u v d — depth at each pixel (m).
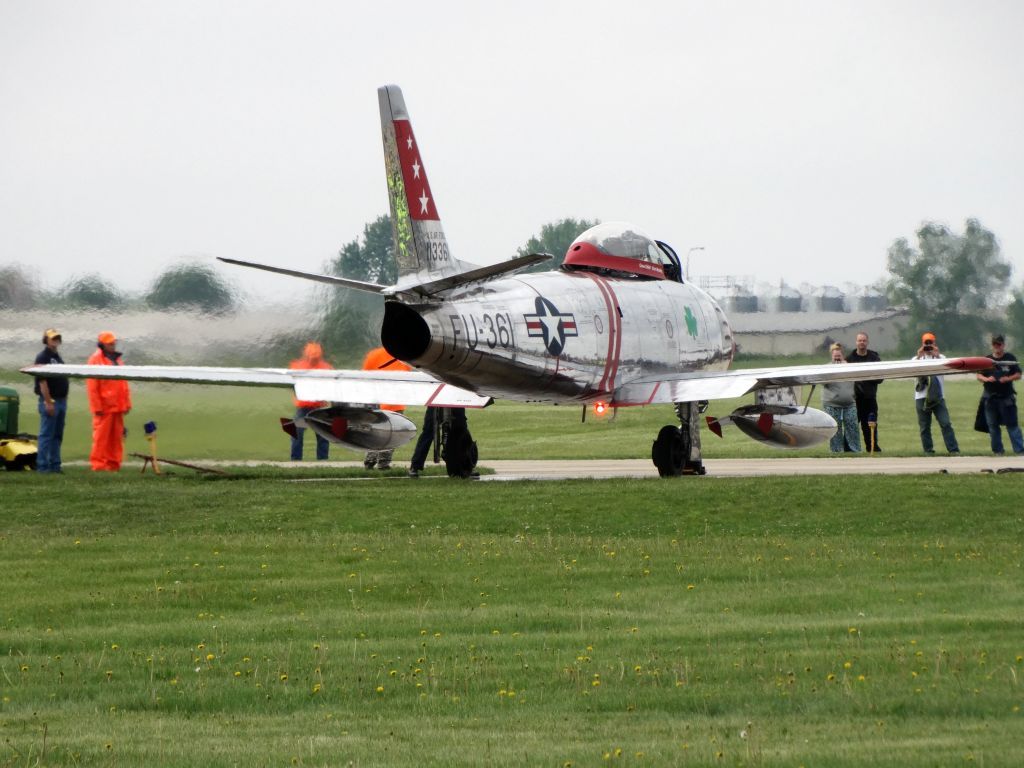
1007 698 30.77
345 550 54.41
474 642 37.94
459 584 46.78
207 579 48.25
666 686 32.78
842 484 69.56
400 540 57.09
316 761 27.22
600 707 31.27
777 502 65.25
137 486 72.88
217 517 63.69
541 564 50.69
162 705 32.25
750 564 50.09
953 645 36.03
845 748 27.12
